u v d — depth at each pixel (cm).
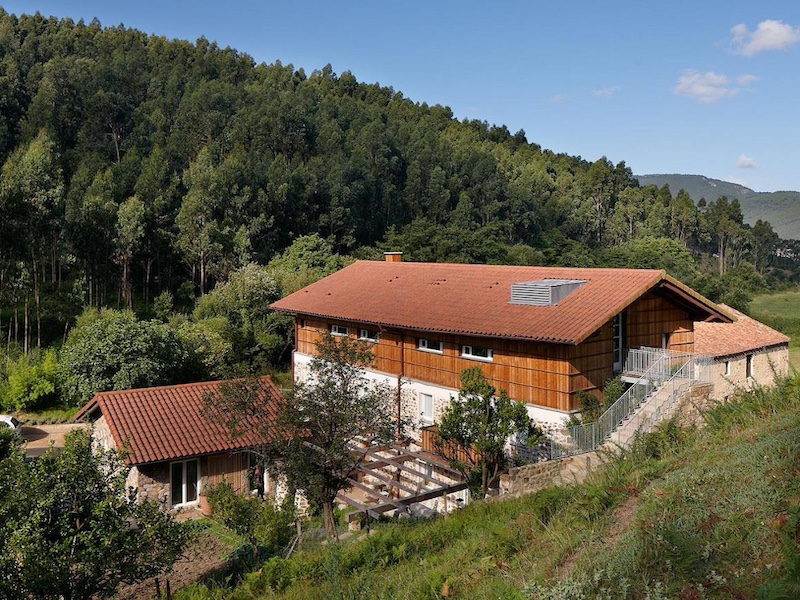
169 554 1085
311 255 5472
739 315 3155
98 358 2973
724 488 872
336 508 1933
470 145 11550
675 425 1622
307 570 1102
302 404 1459
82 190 5562
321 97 11025
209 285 5653
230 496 1747
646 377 2030
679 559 669
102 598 1049
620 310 1947
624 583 669
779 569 640
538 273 2453
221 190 5744
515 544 955
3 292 3944
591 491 1047
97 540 1012
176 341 3194
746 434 1185
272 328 3934
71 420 3125
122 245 4934
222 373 3406
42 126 6894
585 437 1789
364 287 2902
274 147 8100
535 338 1916
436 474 2044
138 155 6775
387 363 2525
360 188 7575
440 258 6309
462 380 1836
